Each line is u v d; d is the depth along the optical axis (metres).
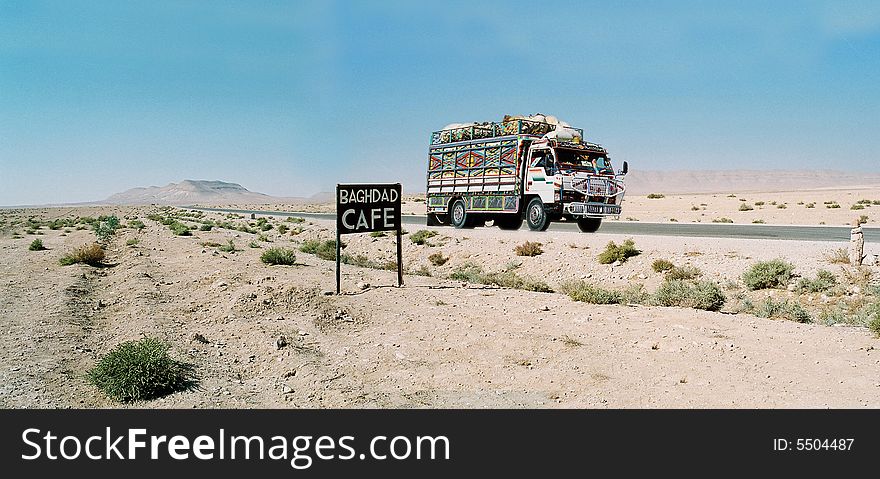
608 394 8.09
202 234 38.00
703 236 28.53
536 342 10.29
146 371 8.16
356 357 9.80
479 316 12.37
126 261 21.47
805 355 9.58
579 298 14.59
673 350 9.82
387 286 16.06
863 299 16.20
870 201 66.44
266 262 20.23
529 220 33.09
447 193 37.78
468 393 8.27
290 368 9.34
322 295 13.95
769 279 18.72
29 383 8.34
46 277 17.48
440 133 38.59
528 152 32.88
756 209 59.81
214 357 9.84
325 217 71.56
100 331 11.38
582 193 31.44
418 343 10.38
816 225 37.56
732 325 11.65
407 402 8.00
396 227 16.03
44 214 106.88
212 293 14.38
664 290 15.46
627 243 24.66
